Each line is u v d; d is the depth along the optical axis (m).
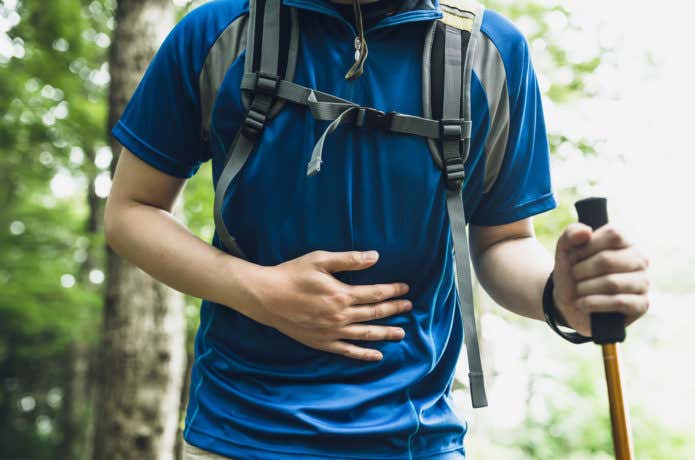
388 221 1.19
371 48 1.20
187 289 1.23
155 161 1.28
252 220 1.21
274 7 1.21
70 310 12.83
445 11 1.25
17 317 12.64
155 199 1.33
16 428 22.00
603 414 12.20
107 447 4.41
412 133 1.17
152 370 4.47
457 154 1.19
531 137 1.35
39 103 8.23
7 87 8.05
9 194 13.35
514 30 1.29
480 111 1.23
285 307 1.16
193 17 1.27
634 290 1.02
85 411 16.91
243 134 1.18
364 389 1.18
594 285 1.03
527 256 1.38
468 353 1.20
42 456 21.66
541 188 1.39
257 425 1.16
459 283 1.20
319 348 1.19
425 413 1.22
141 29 4.55
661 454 11.27
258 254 1.23
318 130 1.17
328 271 1.16
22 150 9.06
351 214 1.18
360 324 1.20
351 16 1.21
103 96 8.92
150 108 1.27
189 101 1.25
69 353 17.88
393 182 1.18
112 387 4.46
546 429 12.09
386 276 1.23
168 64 1.26
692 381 14.02
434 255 1.25
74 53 8.02
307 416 1.15
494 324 11.08
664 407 12.85
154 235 1.26
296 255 1.21
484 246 1.46
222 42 1.22
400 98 1.19
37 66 7.87
